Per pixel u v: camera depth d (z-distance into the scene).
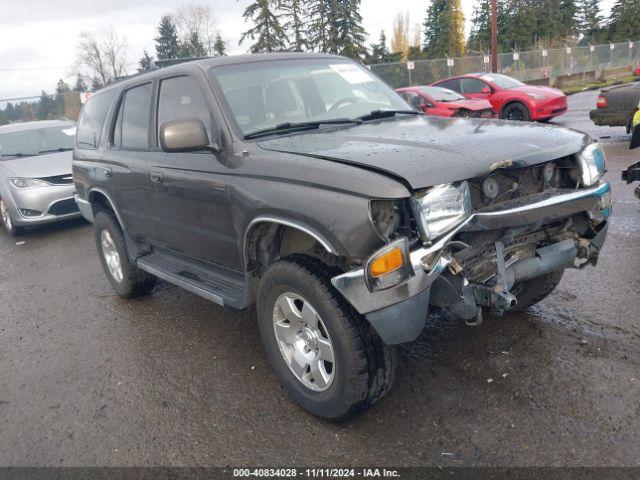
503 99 14.95
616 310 3.92
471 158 2.64
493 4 25.59
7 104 18.78
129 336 4.43
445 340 3.73
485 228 2.57
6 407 3.55
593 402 2.92
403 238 2.42
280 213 2.86
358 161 2.65
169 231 4.11
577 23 68.50
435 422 2.90
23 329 4.86
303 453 2.78
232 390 3.45
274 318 3.12
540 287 3.71
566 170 3.06
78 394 3.61
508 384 3.16
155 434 3.08
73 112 19.62
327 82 4.06
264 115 3.55
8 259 7.44
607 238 5.48
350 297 2.56
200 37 52.97
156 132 4.12
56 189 8.29
